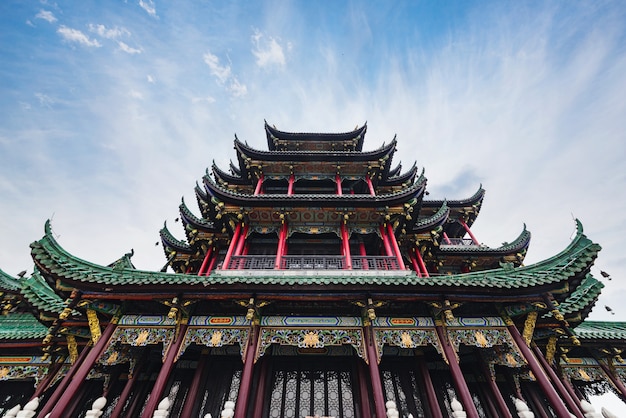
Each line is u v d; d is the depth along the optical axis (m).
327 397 12.20
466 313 11.74
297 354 13.41
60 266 10.58
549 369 10.62
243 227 18.81
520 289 10.67
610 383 12.52
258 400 11.81
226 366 13.13
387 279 10.70
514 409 12.59
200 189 21.05
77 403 12.01
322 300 11.07
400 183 24.81
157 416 8.65
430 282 10.54
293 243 19.89
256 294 10.88
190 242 21.28
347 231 18.66
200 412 11.91
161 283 10.45
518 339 10.95
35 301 11.93
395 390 12.49
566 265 10.64
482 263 23.39
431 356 13.73
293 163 23.23
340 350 13.36
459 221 29.84
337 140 28.14
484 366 12.54
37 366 12.80
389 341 10.95
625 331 13.31
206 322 11.38
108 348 10.66
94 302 10.98
